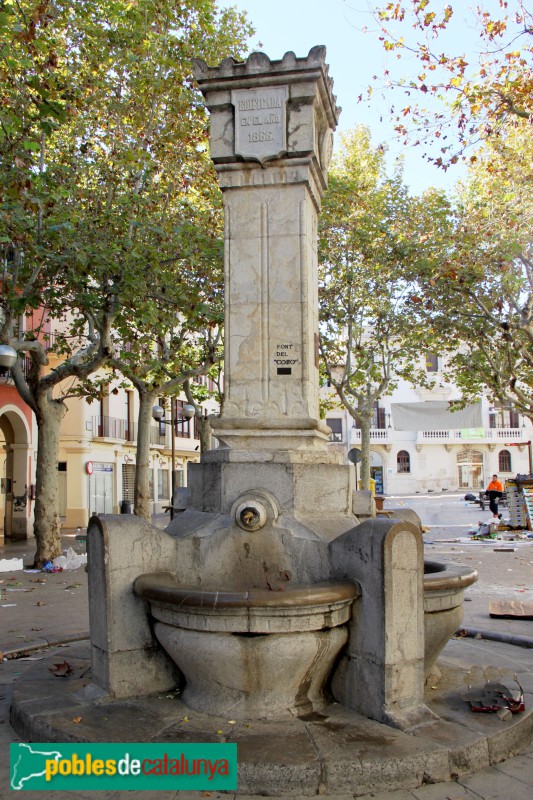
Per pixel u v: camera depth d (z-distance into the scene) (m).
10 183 10.28
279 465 4.82
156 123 14.12
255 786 3.49
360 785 3.50
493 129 12.00
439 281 19.36
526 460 57.16
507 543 18.67
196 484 5.25
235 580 4.59
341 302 21.80
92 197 13.81
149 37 13.08
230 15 14.33
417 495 54.50
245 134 5.38
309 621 4.03
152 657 4.62
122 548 4.55
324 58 5.27
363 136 22.53
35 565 14.61
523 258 18.08
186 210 15.77
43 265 13.46
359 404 23.31
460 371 25.47
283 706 4.18
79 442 29.80
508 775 3.73
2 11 8.35
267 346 5.27
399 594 4.13
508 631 7.54
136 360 17.70
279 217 5.37
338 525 4.85
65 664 5.32
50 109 8.87
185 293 15.42
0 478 25.16
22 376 14.70
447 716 4.19
